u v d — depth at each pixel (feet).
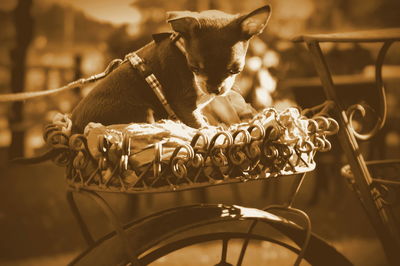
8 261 23.77
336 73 37.24
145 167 8.19
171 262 23.41
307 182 41.22
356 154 10.33
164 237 8.73
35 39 61.98
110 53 40.57
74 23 61.52
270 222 9.59
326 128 9.36
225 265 10.14
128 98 10.54
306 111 10.43
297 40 10.68
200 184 8.20
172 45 10.57
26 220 31.04
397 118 54.95
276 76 33.37
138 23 50.31
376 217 10.19
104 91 10.59
